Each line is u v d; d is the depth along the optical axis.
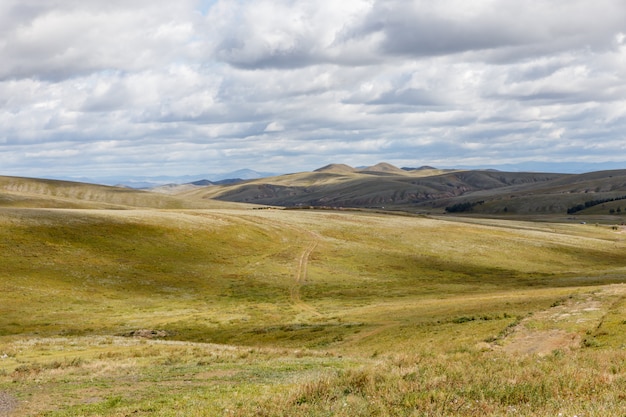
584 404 13.36
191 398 18.50
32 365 29.50
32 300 67.31
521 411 13.41
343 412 14.29
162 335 53.62
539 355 23.27
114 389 21.69
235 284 85.81
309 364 27.38
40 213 106.06
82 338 47.47
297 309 68.00
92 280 78.94
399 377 18.05
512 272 104.50
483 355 24.56
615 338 26.84
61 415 17.39
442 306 56.09
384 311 58.81
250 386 20.62
